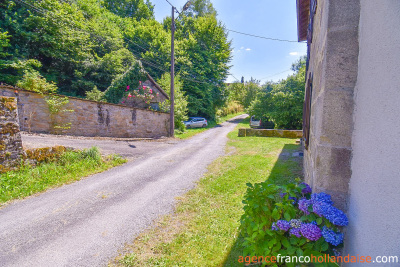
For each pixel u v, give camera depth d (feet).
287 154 25.38
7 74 36.83
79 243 9.01
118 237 9.45
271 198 6.55
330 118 6.19
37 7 42.93
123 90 47.26
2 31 38.93
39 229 10.03
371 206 4.58
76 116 30.30
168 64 79.10
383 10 4.43
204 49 92.17
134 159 23.65
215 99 96.48
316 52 10.64
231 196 13.53
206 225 10.27
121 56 60.29
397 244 3.76
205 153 27.78
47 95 27.22
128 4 111.45
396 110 3.88
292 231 5.48
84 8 67.67
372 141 4.70
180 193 14.33
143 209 12.08
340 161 6.05
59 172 17.02
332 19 6.19
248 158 23.91
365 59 5.31
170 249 8.58
